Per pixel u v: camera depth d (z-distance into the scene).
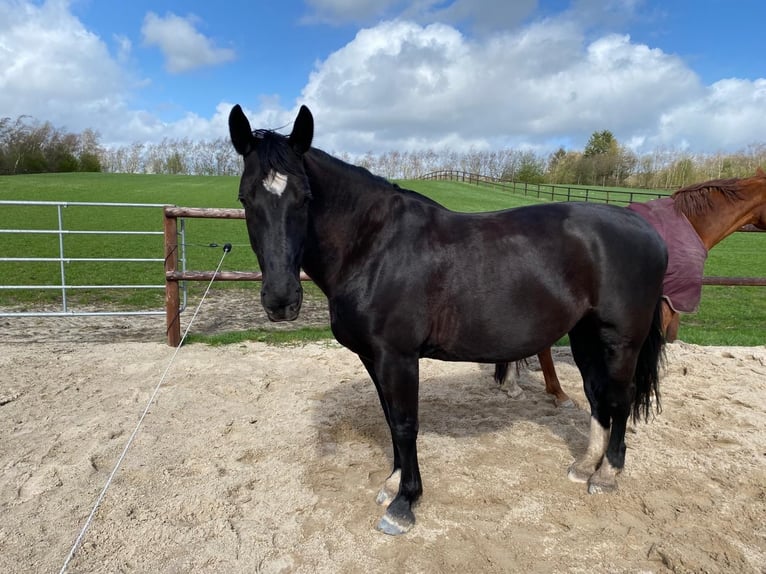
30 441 3.29
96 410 3.77
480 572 2.17
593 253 2.54
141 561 2.24
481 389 4.32
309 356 5.13
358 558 2.25
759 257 16.25
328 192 2.29
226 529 2.44
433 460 3.11
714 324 7.60
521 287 2.41
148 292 8.65
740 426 3.57
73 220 19.12
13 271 10.36
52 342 5.52
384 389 2.40
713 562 2.20
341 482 2.88
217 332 6.17
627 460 3.10
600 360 2.87
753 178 3.59
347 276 2.36
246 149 2.19
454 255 2.39
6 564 2.21
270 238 2.05
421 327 2.35
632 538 2.39
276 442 3.33
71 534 2.41
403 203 2.46
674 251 3.29
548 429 3.57
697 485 2.83
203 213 5.20
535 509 2.61
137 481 2.86
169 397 4.01
